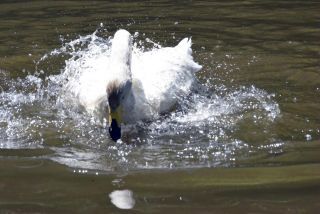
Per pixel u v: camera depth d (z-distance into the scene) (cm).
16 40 1661
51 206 789
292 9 1961
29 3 2123
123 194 826
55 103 1255
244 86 1320
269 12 1925
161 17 1889
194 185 856
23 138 1077
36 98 1281
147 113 1152
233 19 1847
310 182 855
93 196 822
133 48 1372
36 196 822
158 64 1274
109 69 1171
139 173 910
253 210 773
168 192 833
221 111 1200
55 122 1160
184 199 808
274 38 1636
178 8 2003
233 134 1086
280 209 775
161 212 770
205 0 2119
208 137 1079
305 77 1351
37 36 1698
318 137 1055
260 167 924
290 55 1494
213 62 1462
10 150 1016
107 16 1916
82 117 1184
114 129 1047
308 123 1119
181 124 1145
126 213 768
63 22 1848
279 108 1195
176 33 1706
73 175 901
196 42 1619
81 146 1045
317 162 935
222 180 875
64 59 1507
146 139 1079
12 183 868
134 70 1245
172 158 984
